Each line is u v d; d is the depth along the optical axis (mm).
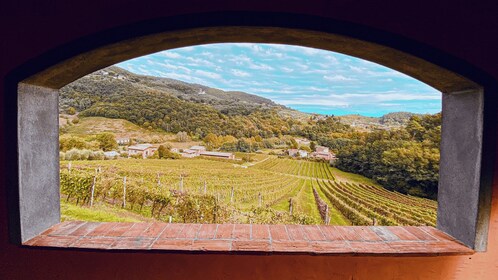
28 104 1617
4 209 1561
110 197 7844
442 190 1894
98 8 1510
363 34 1495
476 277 1599
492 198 1557
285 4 1504
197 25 1500
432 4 1504
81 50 1513
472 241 1594
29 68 1522
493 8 1516
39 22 1520
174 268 1593
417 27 1504
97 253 1589
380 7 1499
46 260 1596
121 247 1561
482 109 1536
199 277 1596
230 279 1595
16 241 1566
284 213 7742
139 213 7316
